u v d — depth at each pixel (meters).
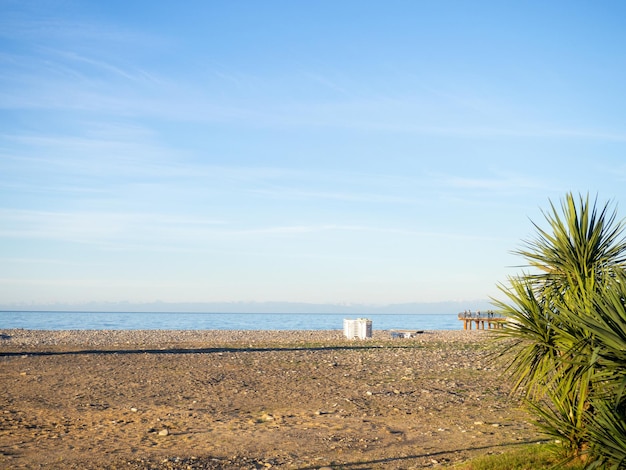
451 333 63.97
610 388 8.32
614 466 7.59
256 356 33.47
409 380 24.00
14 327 99.50
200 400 19.30
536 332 10.15
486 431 14.86
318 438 14.26
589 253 10.65
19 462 11.97
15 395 19.97
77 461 12.09
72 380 23.44
